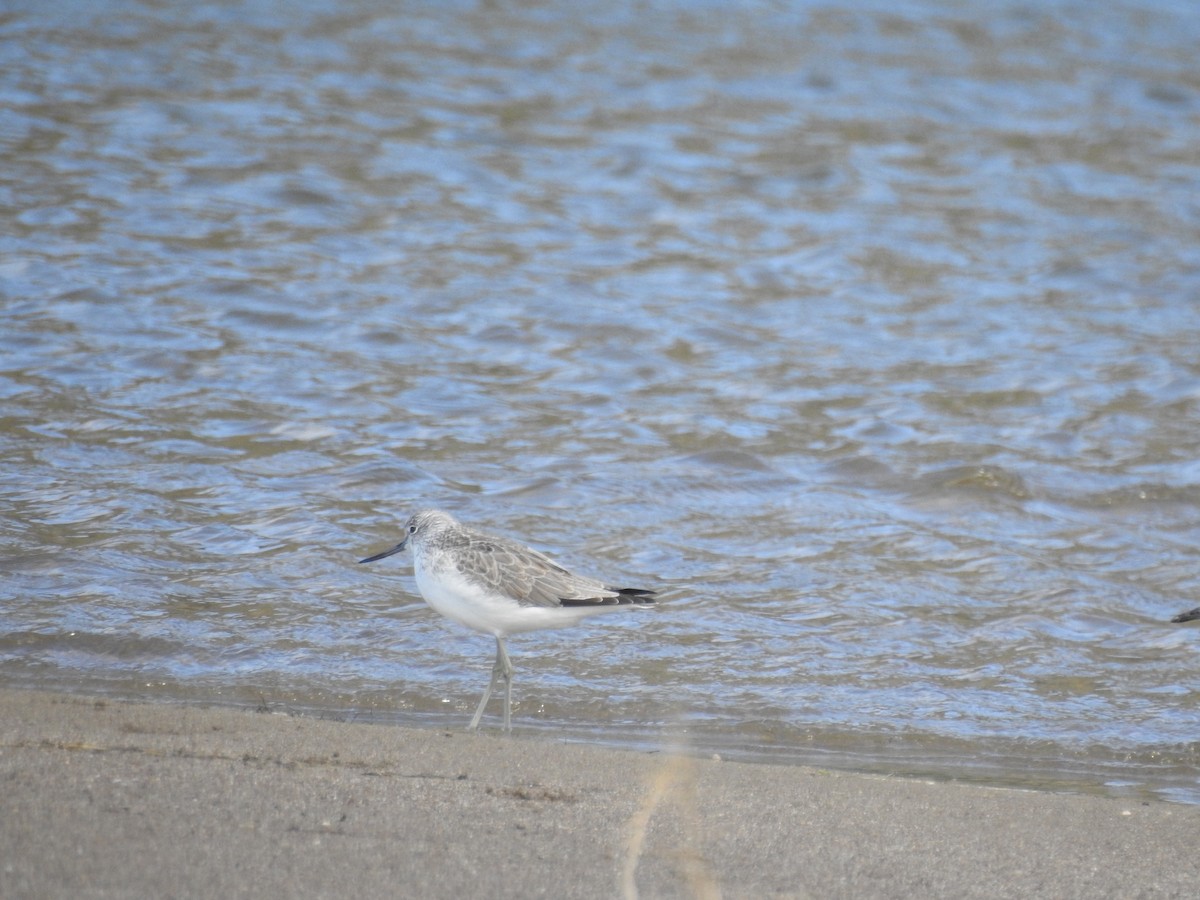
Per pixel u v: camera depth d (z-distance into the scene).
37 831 7.46
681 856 7.84
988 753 10.34
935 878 7.86
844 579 13.23
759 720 10.67
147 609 11.86
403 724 10.42
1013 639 12.21
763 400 17.25
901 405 17.25
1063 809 9.10
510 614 10.45
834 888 7.64
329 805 8.20
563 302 19.41
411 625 12.08
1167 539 14.34
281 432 15.53
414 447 15.48
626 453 15.71
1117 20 33.50
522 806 8.47
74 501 13.65
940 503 14.85
